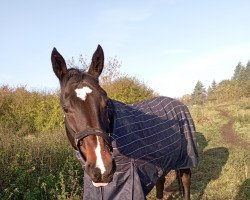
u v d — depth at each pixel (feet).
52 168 20.77
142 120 12.89
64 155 22.98
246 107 87.71
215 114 76.54
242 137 43.73
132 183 11.23
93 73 10.61
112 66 53.62
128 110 12.70
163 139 13.66
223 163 28.50
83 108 9.20
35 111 49.85
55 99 50.21
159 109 15.10
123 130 11.39
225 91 159.74
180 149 15.67
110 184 11.09
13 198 17.29
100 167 8.84
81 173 21.56
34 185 18.38
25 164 19.60
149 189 12.37
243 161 27.66
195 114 72.84
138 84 54.34
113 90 51.55
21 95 51.19
